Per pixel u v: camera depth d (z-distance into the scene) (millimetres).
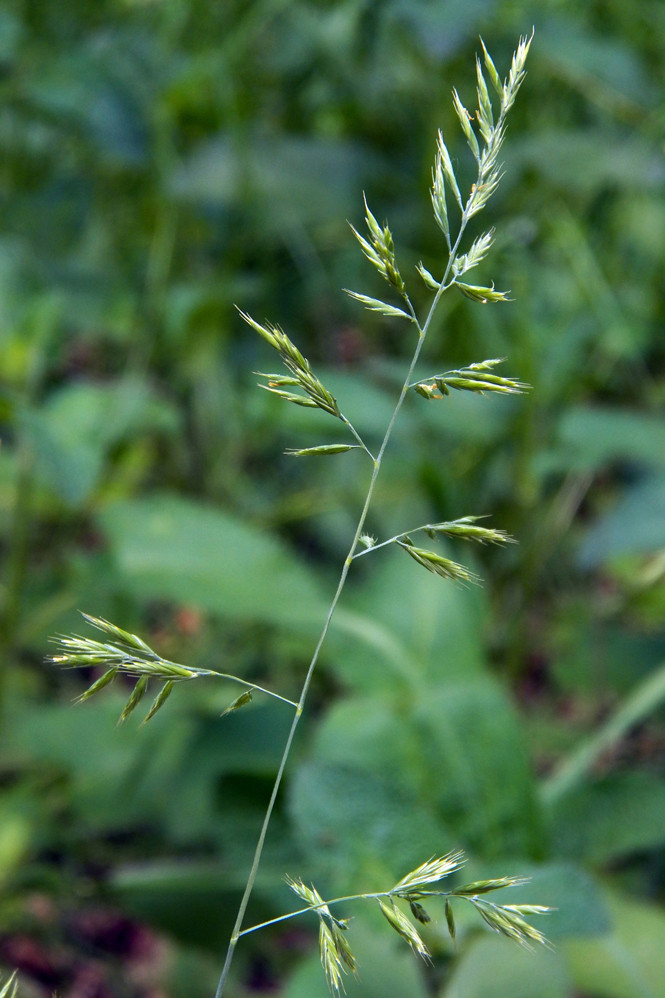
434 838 450
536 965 426
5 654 612
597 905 430
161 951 596
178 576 581
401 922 360
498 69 870
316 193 858
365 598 598
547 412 708
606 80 862
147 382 805
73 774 580
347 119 988
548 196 840
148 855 597
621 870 556
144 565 588
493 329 748
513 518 711
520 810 473
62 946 578
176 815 552
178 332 743
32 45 898
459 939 434
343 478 799
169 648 698
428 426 681
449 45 737
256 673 686
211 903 483
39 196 904
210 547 604
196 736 577
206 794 554
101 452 605
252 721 584
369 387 686
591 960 455
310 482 841
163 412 682
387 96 970
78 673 720
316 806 451
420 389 366
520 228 771
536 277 869
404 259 861
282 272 935
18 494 599
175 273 860
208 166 833
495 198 831
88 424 625
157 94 830
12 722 603
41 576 688
